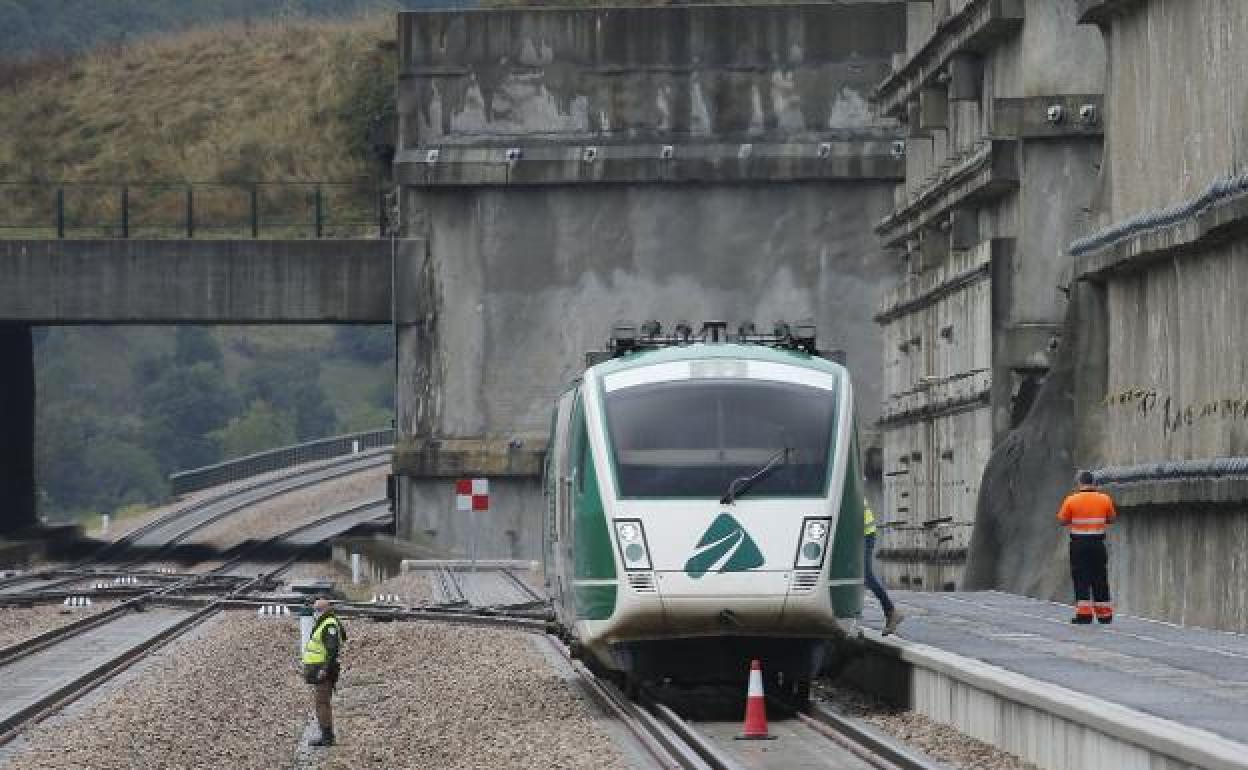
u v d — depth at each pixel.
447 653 127.00
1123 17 120.50
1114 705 62.53
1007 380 148.12
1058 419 136.75
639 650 85.50
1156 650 87.25
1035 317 149.50
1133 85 118.75
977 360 154.25
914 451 180.38
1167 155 112.44
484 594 176.38
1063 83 150.88
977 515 141.00
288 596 178.38
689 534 83.56
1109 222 124.12
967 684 75.88
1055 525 135.88
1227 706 65.31
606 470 85.56
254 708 99.00
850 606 85.06
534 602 161.75
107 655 127.88
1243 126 100.44
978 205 162.88
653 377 87.81
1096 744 61.50
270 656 128.62
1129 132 119.69
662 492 84.50
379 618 157.62
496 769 72.19
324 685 84.38
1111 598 121.31
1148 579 114.19
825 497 84.69
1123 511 118.12
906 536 182.25
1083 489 103.88
